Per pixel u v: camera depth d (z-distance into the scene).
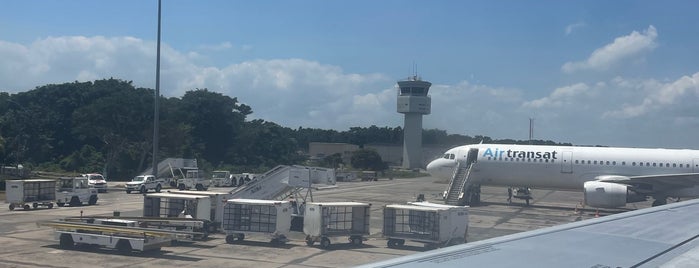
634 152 47.81
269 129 147.12
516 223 38.19
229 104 136.50
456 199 48.69
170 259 23.53
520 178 49.97
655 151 47.66
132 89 129.50
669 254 7.50
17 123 110.25
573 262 6.57
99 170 104.50
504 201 57.03
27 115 112.38
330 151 182.75
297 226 31.89
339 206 27.64
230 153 132.25
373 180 112.38
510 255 6.73
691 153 46.78
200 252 25.31
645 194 46.69
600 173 47.66
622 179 45.91
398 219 33.94
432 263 6.00
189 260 23.38
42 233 30.47
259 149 139.12
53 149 116.81
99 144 117.69
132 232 25.05
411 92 167.38
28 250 25.08
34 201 44.31
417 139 168.50
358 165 140.00
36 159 110.56
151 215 31.98
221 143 132.75
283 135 152.38
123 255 24.22
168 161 85.81
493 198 61.25
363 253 25.86
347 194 66.31
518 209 48.44
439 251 6.80
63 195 47.09
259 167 124.94
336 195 64.44
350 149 183.50
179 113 114.56
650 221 10.84
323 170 35.09
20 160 105.62
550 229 9.21
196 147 123.88
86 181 49.66
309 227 27.59
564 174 48.59
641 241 8.43
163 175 85.69
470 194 52.56
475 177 51.59
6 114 113.19
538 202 56.69
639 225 10.18
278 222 27.66
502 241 7.81
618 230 9.41
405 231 29.53
